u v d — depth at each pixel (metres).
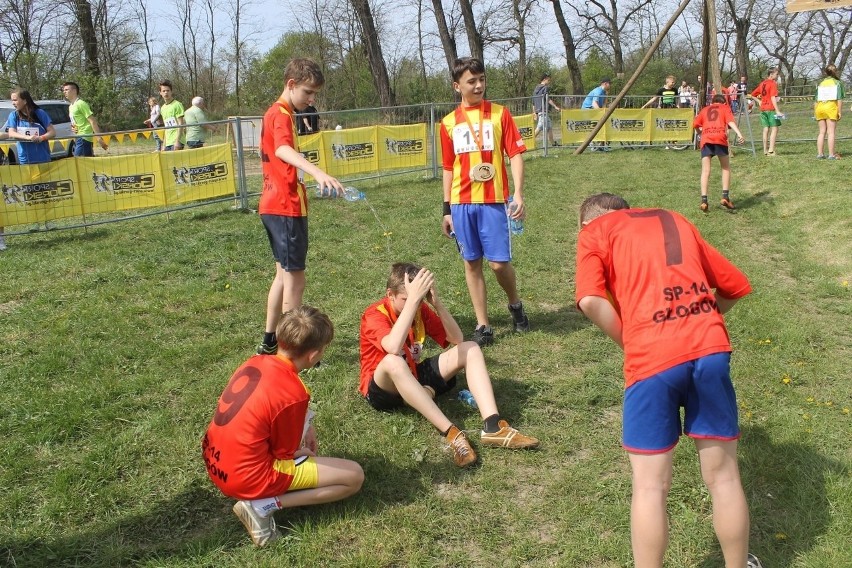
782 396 4.25
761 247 7.70
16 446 3.68
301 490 3.07
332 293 6.22
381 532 3.07
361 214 9.23
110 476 3.47
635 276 2.54
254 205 9.81
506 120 4.93
